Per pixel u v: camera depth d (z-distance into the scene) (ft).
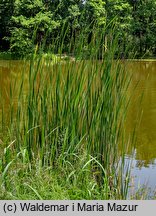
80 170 10.10
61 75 11.78
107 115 11.10
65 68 11.43
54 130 11.08
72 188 9.45
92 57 11.14
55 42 11.44
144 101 28.91
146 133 19.71
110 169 11.15
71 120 10.98
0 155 10.46
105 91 11.08
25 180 9.34
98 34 11.57
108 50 11.13
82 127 11.19
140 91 33.40
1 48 83.76
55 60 11.26
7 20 80.84
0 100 12.01
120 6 79.15
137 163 14.76
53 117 11.16
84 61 11.10
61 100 11.26
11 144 10.95
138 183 12.76
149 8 85.71
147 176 13.52
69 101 11.05
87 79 11.40
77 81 11.03
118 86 11.19
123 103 11.41
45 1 78.07
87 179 9.93
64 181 9.82
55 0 76.95
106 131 11.13
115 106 11.21
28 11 77.46
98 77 11.16
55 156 10.92
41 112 11.01
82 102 11.15
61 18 71.97
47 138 11.00
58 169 10.27
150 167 14.52
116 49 11.43
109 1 80.23
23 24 70.13
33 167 10.23
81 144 11.18
